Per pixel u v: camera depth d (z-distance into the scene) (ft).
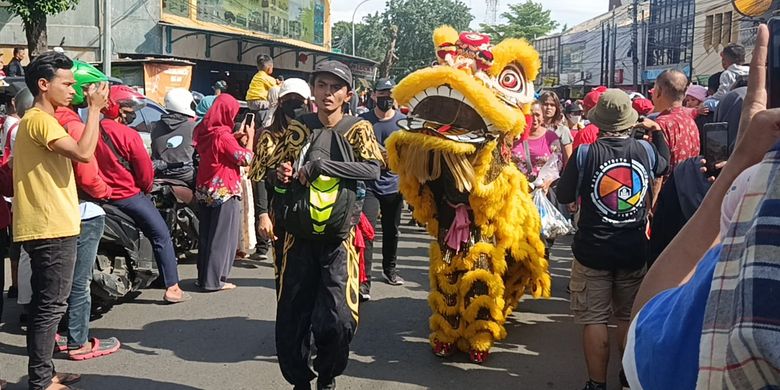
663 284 4.85
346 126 12.49
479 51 14.94
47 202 12.38
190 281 21.98
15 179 12.48
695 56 104.78
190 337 16.89
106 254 18.24
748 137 4.51
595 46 146.00
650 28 118.73
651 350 4.25
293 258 12.32
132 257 18.43
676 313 4.15
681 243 4.88
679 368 3.99
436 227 15.30
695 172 11.12
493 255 14.92
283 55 105.29
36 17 58.90
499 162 14.60
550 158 18.76
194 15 83.30
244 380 14.42
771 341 3.12
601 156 12.96
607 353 13.01
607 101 13.29
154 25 76.69
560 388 14.19
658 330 4.30
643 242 12.86
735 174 4.58
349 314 12.14
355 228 13.35
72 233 12.72
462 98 13.89
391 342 16.66
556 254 27.55
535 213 16.39
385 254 21.88
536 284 16.15
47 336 12.83
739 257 3.49
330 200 11.59
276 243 14.12
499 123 13.80
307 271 12.27
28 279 16.66
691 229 4.84
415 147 14.25
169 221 22.75
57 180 12.50
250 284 21.79
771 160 3.50
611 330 17.13
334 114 12.54
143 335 16.99
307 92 16.76
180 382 14.25
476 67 15.01
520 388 14.16
